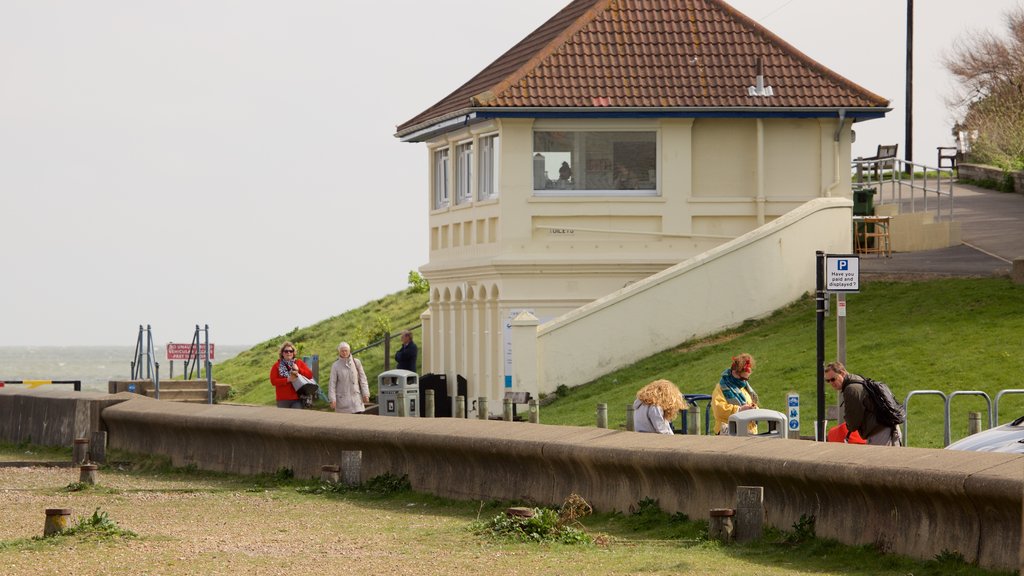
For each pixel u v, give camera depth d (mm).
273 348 121750
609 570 22859
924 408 48594
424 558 24234
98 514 28531
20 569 22797
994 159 128250
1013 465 21750
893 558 23062
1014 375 50719
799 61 75188
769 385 55625
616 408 57562
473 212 76562
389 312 119500
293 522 29734
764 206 73812
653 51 75062
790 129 74375
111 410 47906
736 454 26375
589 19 76188
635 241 73250
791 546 24672
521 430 32500
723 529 25500
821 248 70062
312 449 38344
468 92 79812
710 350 65312
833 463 24266
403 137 83938
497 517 28000
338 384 54656
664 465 27797
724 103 72500
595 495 29844
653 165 73625
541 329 66438
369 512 31578
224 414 41969
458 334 79812
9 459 47688
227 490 36531
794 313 68312
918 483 22531
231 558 24172
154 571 22734
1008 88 140000
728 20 76875
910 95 132750
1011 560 21125
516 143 72500
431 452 33938
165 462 44250
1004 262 73000
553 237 72875
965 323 58781
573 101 71938
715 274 68500
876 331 60406
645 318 67688
